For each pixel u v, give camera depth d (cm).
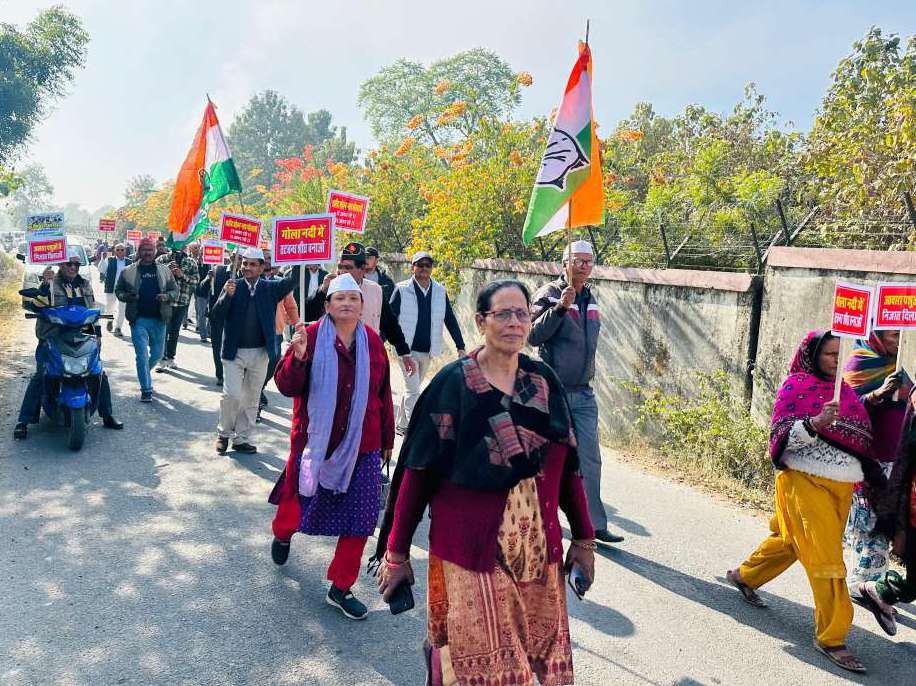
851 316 366
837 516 387
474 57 4747
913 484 390
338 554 411
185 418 853
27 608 409
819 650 390
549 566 267
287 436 795
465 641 250
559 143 487
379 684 348
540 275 1004
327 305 417
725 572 489
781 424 391
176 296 933
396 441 802
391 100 5047
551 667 267
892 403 413
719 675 366
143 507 569
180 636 385
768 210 895
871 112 745
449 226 1203
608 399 848
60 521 536
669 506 611
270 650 375
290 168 2756
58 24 3709
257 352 708
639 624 416
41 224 766
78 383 718
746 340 677
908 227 643
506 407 256
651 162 1425
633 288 806
